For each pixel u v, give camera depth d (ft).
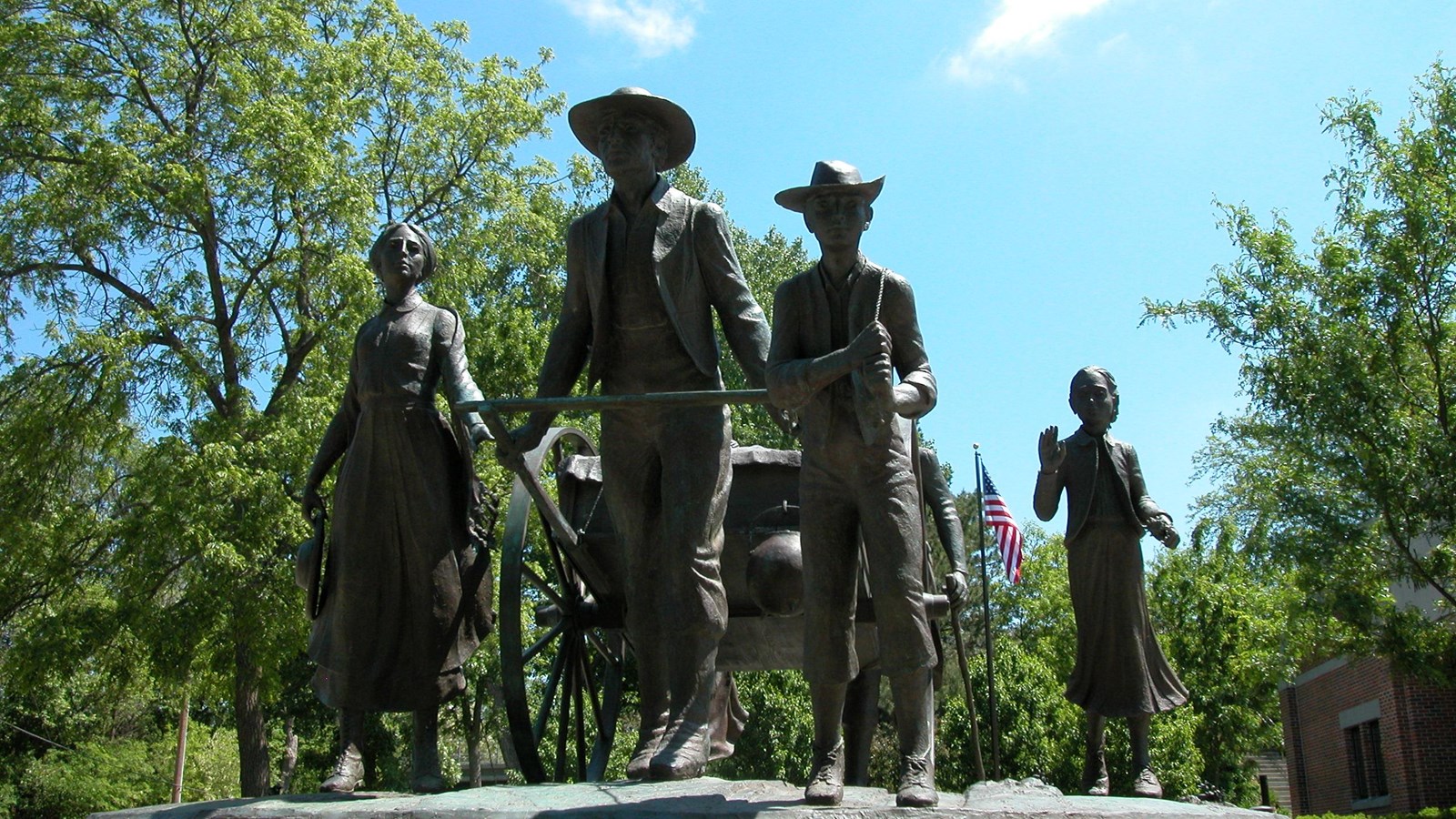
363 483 19.98
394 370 20.20
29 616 70.79
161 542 62.69
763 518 27.27
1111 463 22.76
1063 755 67.31
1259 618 76.84
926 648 15.78
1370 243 58.08
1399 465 55.62
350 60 73.56
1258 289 59.06
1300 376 57.21
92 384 68.54
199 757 123.44
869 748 26.66
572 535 25.79
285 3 76.74
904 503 16.02
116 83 70.54
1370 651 61.16
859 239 16.53
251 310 70.49
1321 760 99.40
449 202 78.54
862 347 15.02
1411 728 77.92
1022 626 132.77
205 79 71.31
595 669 34.76
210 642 66.18
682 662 20.74
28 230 67.31
